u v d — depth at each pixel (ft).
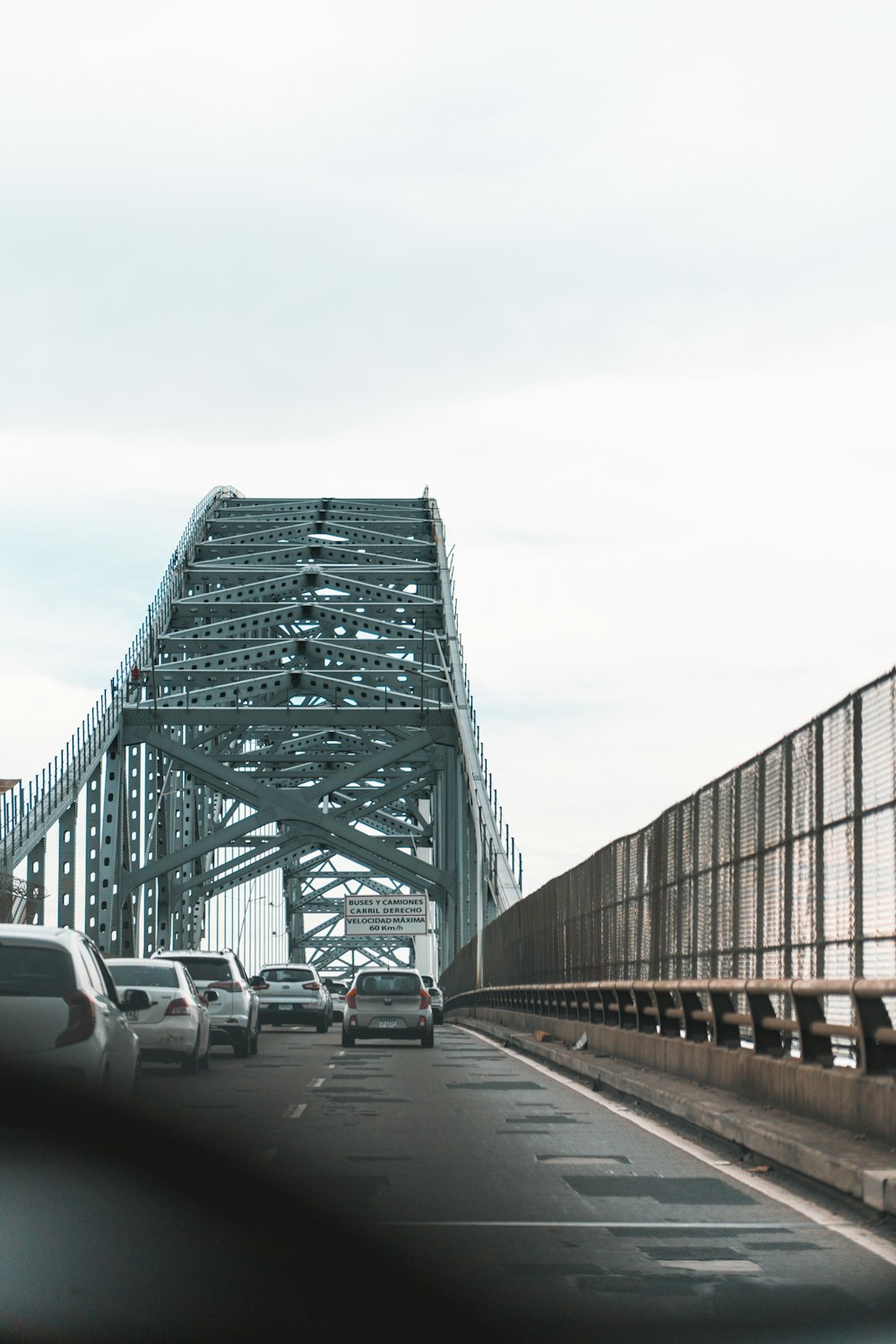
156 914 226.58
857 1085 41.91
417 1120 53.78
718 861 69.77
